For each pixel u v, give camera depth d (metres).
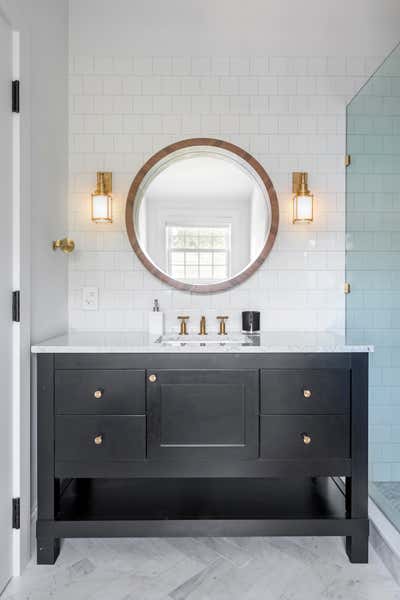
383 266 1.97
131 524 1.55
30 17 1.62
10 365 1.50
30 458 1.62
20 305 1.53
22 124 1.54
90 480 1.88
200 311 2.16
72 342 1.69
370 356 2.03
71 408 1.55
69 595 1.41
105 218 2.07
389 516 1.70
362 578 1.49
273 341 1.72
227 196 2.14
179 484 1.85
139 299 2.15
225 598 1.39
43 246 1.80
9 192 1.50
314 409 1.56
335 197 2.15
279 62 2.16
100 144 2.13
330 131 2.15
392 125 1.90
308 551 1.64
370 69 2.13
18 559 1.51
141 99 2.14
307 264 2.16
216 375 1.56
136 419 1.56
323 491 1.79
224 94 2.14
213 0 2.14
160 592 1.42
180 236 2.14
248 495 1.75
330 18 2.16
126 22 2.14
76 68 2.13
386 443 1.95
